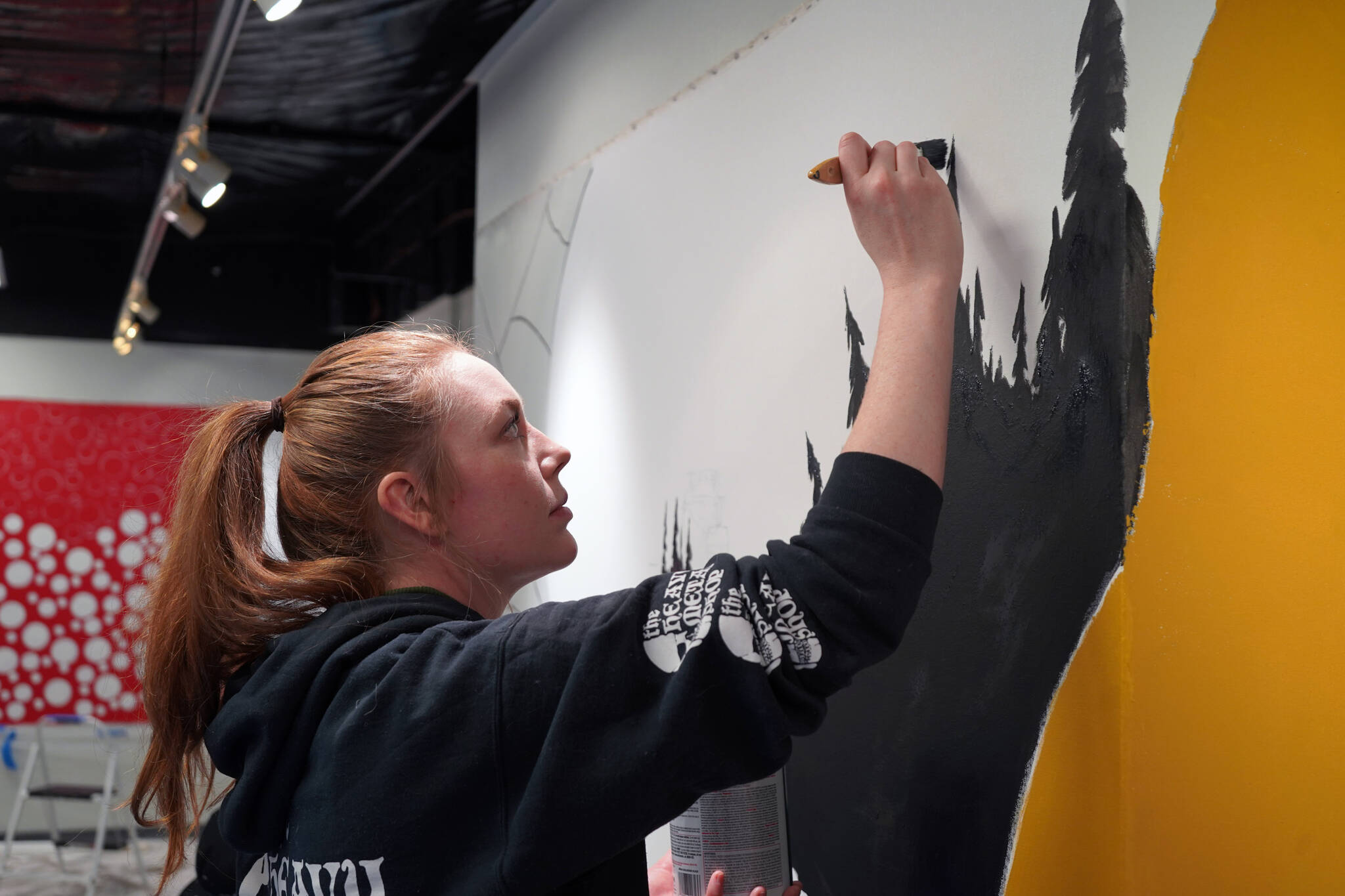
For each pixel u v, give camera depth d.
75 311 6.31
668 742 0.81
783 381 1.89
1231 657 1.20
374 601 0.99
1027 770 1.30
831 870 1.67
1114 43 1.24
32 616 6.27
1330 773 1.23
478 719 0.86
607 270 2.70
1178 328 1.17
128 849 5.79
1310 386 1.24
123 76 4.15
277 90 4.21
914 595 0.84
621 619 0.86
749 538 1.99
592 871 0.96
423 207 5.00
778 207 1.93
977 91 1.45
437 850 0.86
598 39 2.83
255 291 6.40
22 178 5.36
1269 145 1.22
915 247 1.01
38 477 6.29
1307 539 1.24
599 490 2.70
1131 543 1.17
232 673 1.01
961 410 1.46
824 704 0.86
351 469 1.04
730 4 2.12
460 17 3.46
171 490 1.12
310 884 0.88
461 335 1.28
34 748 5.44
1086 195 1.27
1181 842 1.16
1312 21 1.25
